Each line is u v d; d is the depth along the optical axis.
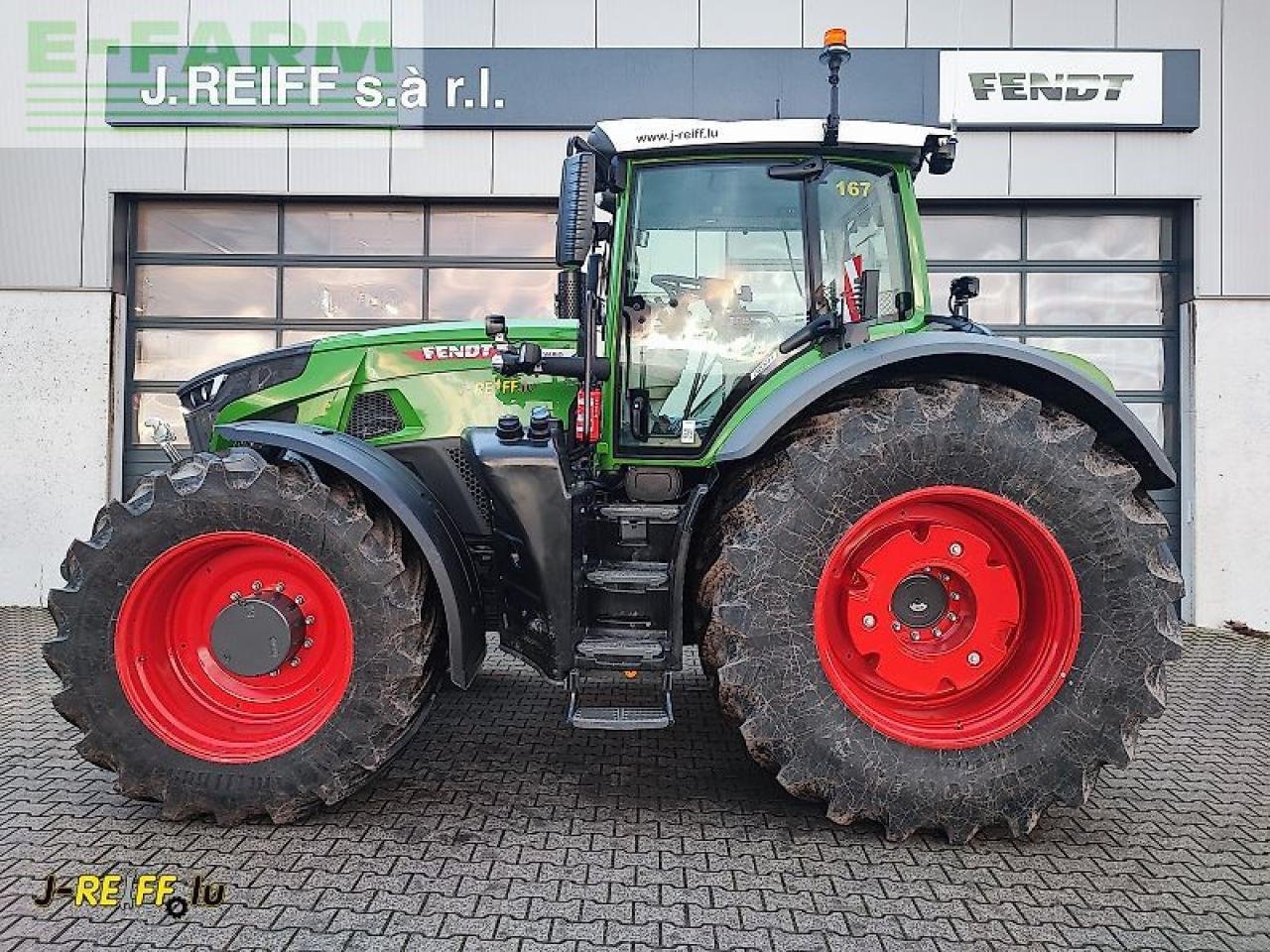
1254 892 2.52
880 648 2.86
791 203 3.42
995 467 2.79
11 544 6.93
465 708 4.32
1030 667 2.88
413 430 3.72
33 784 3.23
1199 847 2.81
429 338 3.79
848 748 2.76
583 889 2.49
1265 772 3.51
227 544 2.94
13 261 6.88
